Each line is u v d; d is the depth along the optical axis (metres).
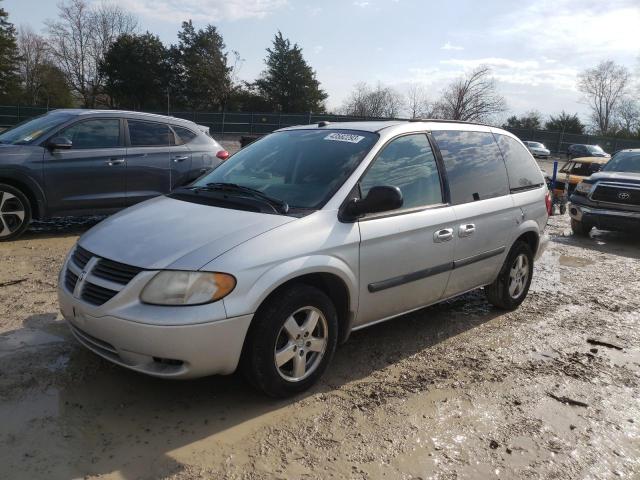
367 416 3.37
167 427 3.12
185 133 8.48
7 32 60.16
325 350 3.60
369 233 3.72
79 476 2.67
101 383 3.55
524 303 5.91
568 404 3.71
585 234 10.77
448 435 3.23
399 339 4.67
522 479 2.88
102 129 7.64
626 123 73.00
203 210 3.66
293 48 60.44
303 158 4.17
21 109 40.84
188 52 59.00
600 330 5.21
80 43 60.31
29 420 3.09
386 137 4.15
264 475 2.77
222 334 3.03
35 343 4.06
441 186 4.45
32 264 6.07
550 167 33.50
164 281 3.01
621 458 3.12
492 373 4.11
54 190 7.21
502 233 5.02
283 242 3.29
